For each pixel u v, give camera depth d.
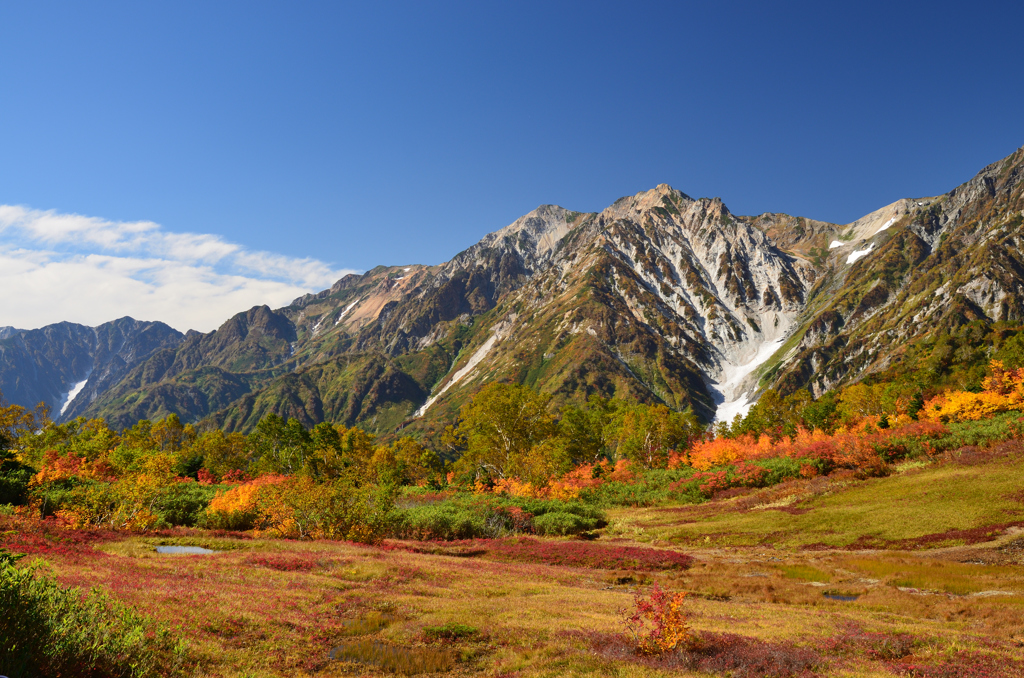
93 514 39.56
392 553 36.75
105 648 11.14
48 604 10.92
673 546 48.75
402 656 15.82
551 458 86.75
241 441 125.12
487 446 91.19
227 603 18.66
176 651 12.58
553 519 55.25
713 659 15.95
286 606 19.89
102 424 120.88
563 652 16.67
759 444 93.69
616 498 76.06
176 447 128.88
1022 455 52.56
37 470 64.12
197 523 46.56
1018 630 19.52
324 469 98.94
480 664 15.80
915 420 90.56
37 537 27.58
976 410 78.38
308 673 14.15
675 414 121.19
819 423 122.69
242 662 13.74
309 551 33.69
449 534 50.28
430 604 22.39
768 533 47.81
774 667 15.36
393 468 98.50
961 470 53.12
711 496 69.44
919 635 18.61
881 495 52.09
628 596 26.53
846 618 21.94
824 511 51.19
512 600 24.19
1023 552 34.03
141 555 27.94
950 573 31.31
